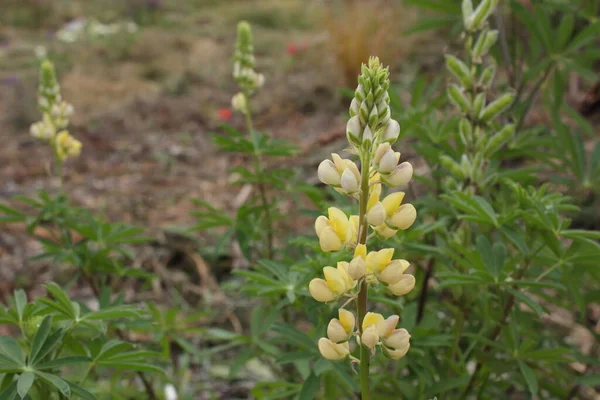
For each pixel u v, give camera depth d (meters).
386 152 0.88
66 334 1.08
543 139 1.34
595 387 1.46
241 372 1.62
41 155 2.91
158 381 1.54
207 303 1.83
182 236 2.05
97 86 4.05
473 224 1.25
